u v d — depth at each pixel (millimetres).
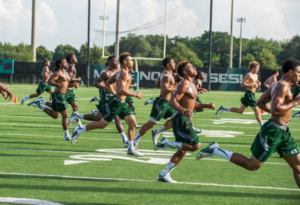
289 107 6176
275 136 6336
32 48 56188
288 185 7586
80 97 29109
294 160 6484
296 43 79500
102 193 6816
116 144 11609
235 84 43469
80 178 7750
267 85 18828
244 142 12422
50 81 11656
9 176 7773
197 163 9359
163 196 6723
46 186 7152
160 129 11367
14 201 6258
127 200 6461
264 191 7152
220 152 6723
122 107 9711
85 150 10602
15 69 44906
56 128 14492
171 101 7371
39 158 9469
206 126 16203
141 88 44406
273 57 71750
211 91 42719
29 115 18172
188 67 7434
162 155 10156
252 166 6539
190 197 6699
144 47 44219
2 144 11141
